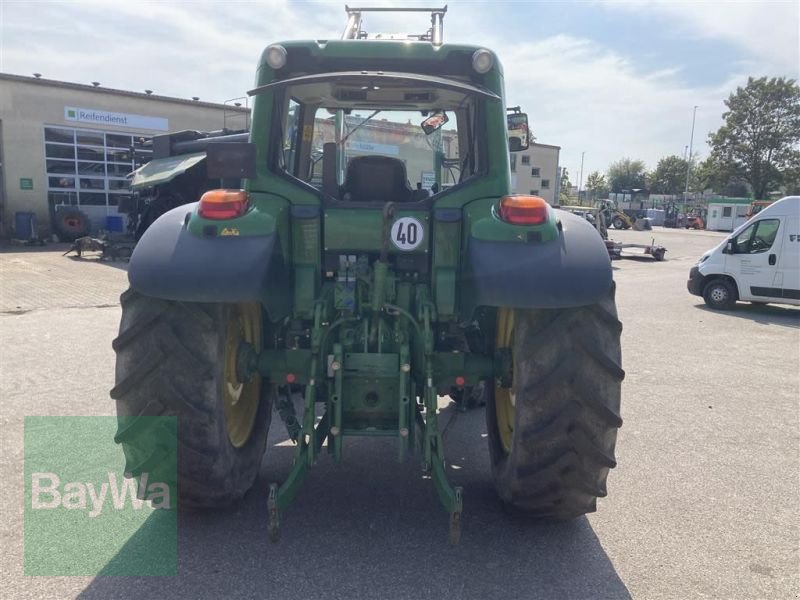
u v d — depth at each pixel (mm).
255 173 3246
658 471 4449
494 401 3965
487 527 3576
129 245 18000
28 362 6938
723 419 5633
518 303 2922
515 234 3047
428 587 2996
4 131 21906
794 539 3539
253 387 4078
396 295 3469
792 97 62531
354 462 4457
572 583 3068
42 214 22891
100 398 5684
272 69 3533
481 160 3529
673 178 85000
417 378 3463
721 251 12844
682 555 3348
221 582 3002
